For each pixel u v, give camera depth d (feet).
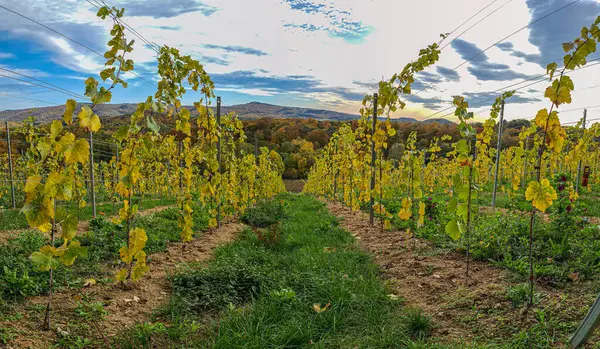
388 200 35.86
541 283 12.37
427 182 47.39
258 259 18.07
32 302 11.27
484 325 10.23
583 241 15.52
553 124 10.22
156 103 13.38
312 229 26.94
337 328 10.94
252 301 12.60
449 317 11.16
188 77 19.72
